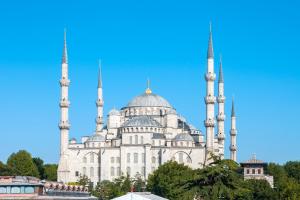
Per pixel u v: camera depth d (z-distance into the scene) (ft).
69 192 504.84
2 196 423.23
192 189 391.65
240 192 391.24
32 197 426.10
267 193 620.49
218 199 389.60
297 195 625.82
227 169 400.06
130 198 348.59
